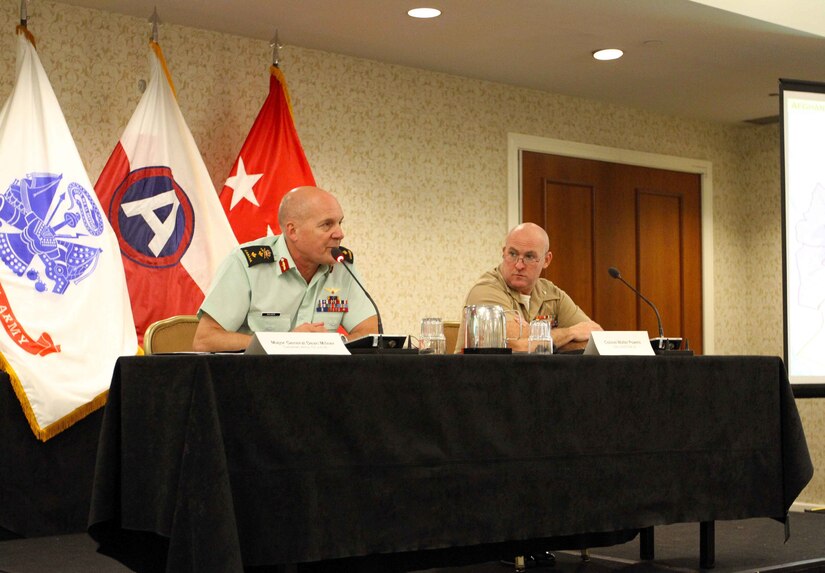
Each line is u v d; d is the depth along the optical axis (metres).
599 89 5.59
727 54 4.91
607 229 5.88
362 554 1.99
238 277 3.01
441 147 5.26
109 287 3.82
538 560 3.13
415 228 5.15
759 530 4.11
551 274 5.63
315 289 3.11
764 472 2.69
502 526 2.18
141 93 4.42
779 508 2.71
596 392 2.36
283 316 3.05
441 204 5.25
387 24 4.50
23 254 3.70
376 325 3.22
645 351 2.68
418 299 5.14
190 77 4.55
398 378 2.05
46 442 3.71
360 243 4.96
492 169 5.44
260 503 1.88
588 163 5.82
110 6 4.29
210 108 4.60
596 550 3.46
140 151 4.16
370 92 5.05
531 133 5.59
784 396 2.73
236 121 4.66
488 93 5.44
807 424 5.87
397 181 5.11
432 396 2.09
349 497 1.98
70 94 4.25
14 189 3.74
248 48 4.71
